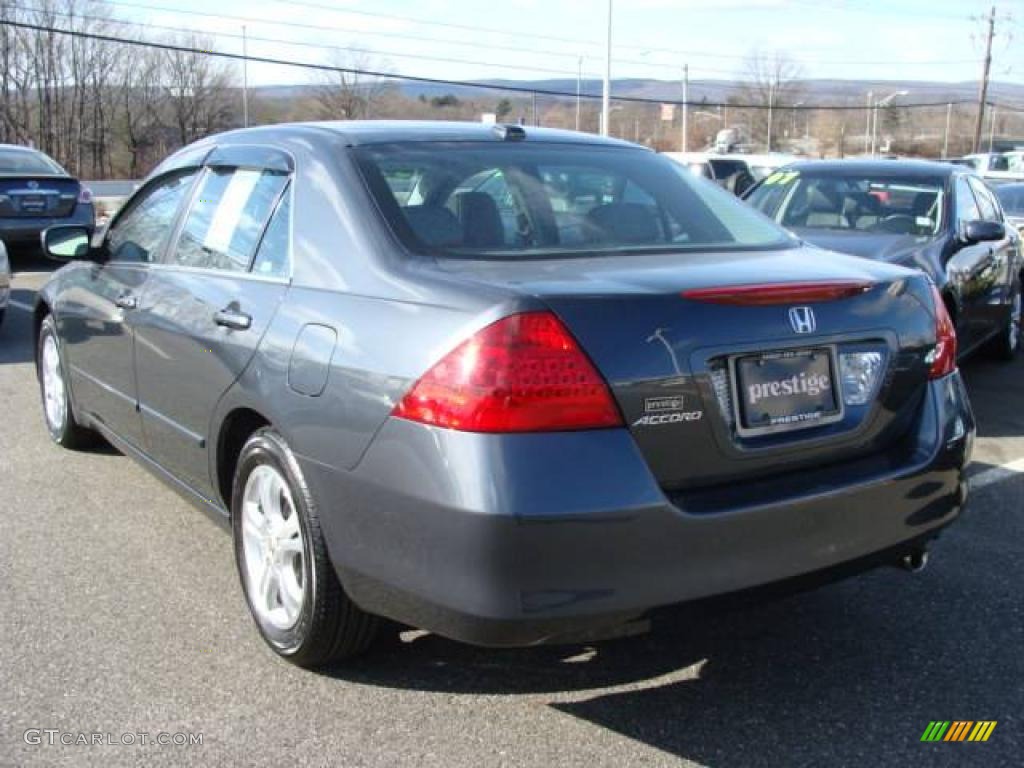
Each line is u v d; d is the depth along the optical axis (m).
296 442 3.05
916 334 3.21
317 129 3.74
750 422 2.82
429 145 3.63
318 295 3.14
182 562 4.17
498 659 3.42
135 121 64.19
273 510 3.34
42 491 5.00
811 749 2.94
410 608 2.75
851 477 2.98
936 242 6.94
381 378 2.76
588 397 2.58
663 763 2.86
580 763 2.86
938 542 4.50
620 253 3.24
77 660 3.37
